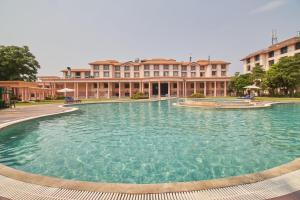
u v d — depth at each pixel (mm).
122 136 9828
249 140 8883
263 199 3201
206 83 59906
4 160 6539
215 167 5887
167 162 6312
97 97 55125
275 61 54250
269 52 56812
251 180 3773
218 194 3361
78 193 3434
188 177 5242
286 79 40844
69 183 3758
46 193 3434
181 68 63188
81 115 17984
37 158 6719
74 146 8117
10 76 41906
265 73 48062
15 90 37750
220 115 16953
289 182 3695
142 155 6984
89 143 8570
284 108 21953
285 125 12383
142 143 8531
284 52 51031
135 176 5312
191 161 6387
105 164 6172
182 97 52750
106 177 5266
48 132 10789
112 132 10750
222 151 7367
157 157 6770
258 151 7328
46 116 15164
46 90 49125
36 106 24672
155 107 26078
